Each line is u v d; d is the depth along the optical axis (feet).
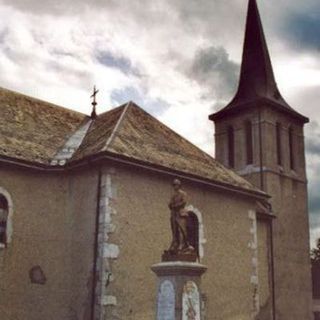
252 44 96.12
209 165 59.72
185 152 58.65
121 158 47.73
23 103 59.11
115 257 45.93
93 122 62.28
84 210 49.08
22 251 47.50
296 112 91.09
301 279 80.02
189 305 33.24
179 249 34.53
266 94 89.40
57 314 47.57
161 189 51.31
